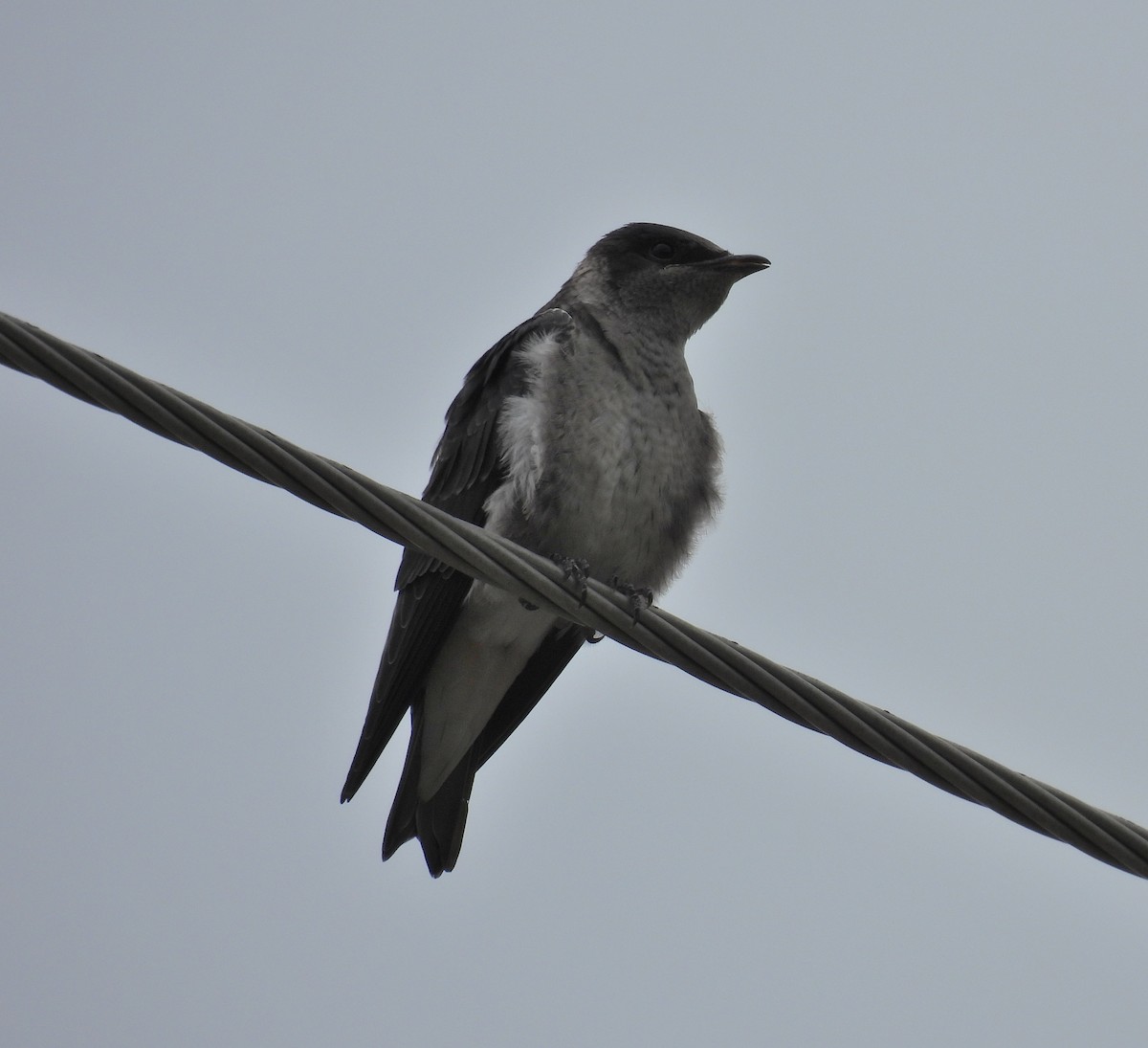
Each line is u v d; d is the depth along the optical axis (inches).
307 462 310.8
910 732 324.5
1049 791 320.5
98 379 286.7
